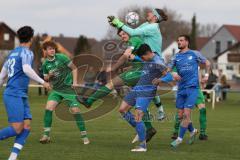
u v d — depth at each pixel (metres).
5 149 17.42
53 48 19.17
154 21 19.67
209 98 51.72
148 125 18.97
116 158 16.08
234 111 39.78
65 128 24.47
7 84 14.52
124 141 20.17
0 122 27.36
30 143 19.11
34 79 14.24
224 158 16.52
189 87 18.53
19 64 14.34
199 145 19.47
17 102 14.30
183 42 18.69
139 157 16.31
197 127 26.83
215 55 150.38
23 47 14.51
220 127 26.78
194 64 18.58
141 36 19.28
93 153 16.95
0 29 126.81
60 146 18.45
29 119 14.76
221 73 55.81
